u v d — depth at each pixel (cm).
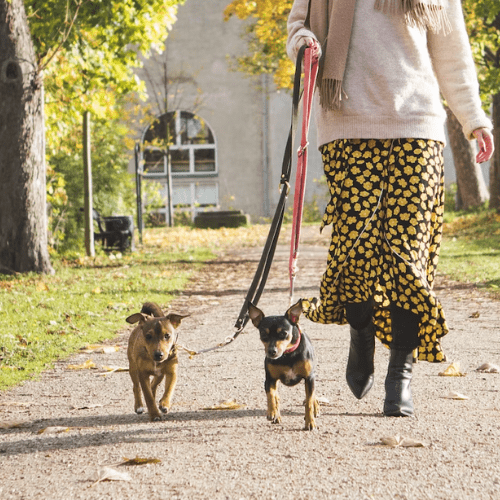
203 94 3975
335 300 377
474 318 732
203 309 885
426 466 284
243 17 1759
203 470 290
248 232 2730
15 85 1163
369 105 362
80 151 1908
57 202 1678
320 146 388
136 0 1318
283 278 1212
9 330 685
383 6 360
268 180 3956
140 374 392
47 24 1233
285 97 3912
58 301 883
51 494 270
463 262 1279
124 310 853
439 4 357
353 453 304
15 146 1173
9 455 325
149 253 1759
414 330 363
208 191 4038
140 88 1523
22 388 483
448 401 402
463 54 375
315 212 3778
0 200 1184
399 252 356
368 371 393
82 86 1495
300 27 379
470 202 2633
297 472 282
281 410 394
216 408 403
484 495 252
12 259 1184
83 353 615
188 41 3962
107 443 338
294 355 349
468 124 368
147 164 4084
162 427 366
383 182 363
